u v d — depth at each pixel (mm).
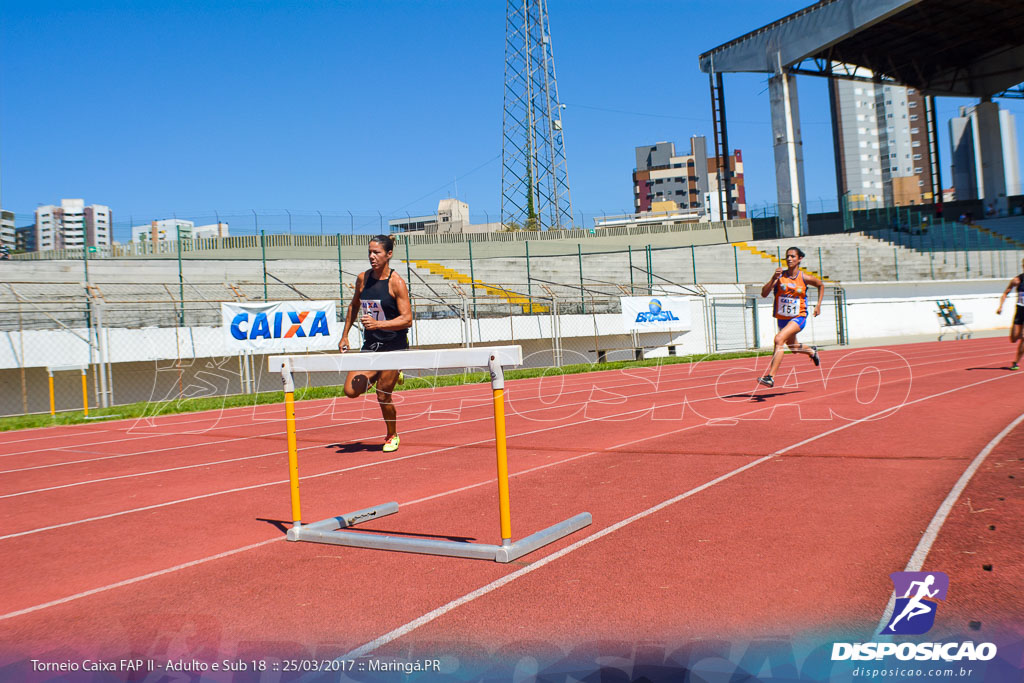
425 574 3299
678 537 3654
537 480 5289
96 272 21281
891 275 38219
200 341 17312
